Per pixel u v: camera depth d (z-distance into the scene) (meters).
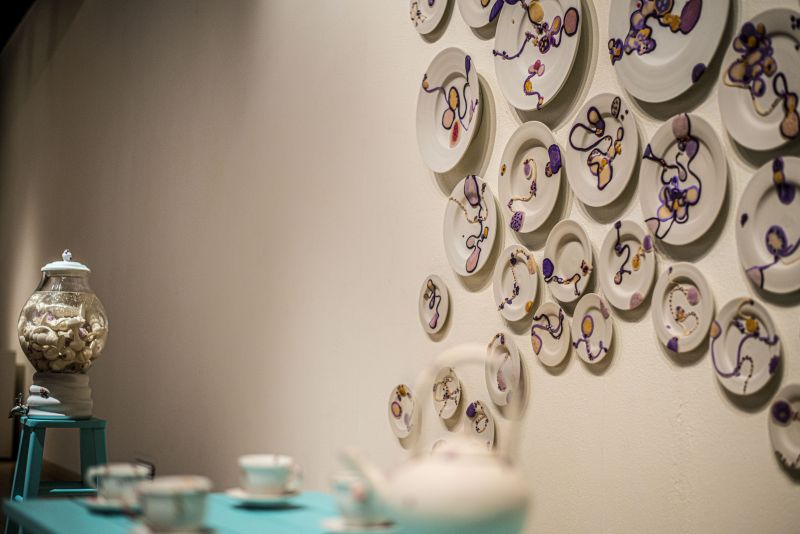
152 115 5.39
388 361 3.15
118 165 5.82
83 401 3.32
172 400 4.85
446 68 2.93
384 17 3.33
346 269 3.43
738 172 2.05
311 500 2.00
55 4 7.32
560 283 2.47
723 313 2.03
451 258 2.85
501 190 2.69
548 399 2.51
